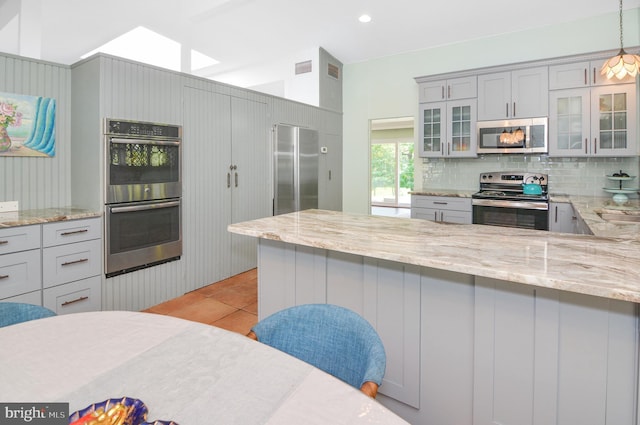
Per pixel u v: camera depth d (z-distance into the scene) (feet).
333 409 2.32
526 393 4.38
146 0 12.99
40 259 7.79
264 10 13.57
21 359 2.96
